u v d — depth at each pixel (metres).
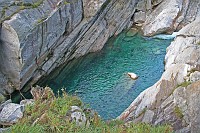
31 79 23.73
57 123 11.68
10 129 11.64
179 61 22.89
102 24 28.38
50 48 24.33
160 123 17.00
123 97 22.61
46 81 24.61
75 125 11.98
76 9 25.97
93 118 13.15
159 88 18.77
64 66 26.22
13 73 22.48
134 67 25.94
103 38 28.66
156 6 32.91
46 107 12.98
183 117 16.91
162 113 17.58
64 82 24.48
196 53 22.22
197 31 25.17
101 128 12.34
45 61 24.31
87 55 27.61
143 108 18.52
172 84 18.92
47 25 23.22
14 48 21.62
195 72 20.14
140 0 32.09
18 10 22.34
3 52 22.23
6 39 21.67
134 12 31.95
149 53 27.75
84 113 13.22
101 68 26.02
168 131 12.80
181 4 31.59
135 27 31.62
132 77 24.53
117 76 24.91
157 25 30.47
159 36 30.23
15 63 22.09
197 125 16.34
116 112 21.16
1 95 21.22
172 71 20.75
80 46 27.11
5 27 21.36
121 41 29.62
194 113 16.77
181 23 30.77
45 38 23.38
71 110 12.67
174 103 17.69
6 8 22.25
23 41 21.52
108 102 22.17
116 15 29.56
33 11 22.92
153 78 24.45
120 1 29.34
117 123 14.88
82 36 26.92
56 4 24.42
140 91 23.12
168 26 30.33
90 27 27.28
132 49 28.41
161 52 27.78
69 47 26.11
